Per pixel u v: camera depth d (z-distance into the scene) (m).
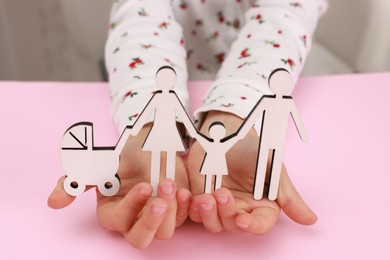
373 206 0.46
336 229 0.44
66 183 0.41
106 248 0.42
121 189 0.43
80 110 0.57
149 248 0.42
